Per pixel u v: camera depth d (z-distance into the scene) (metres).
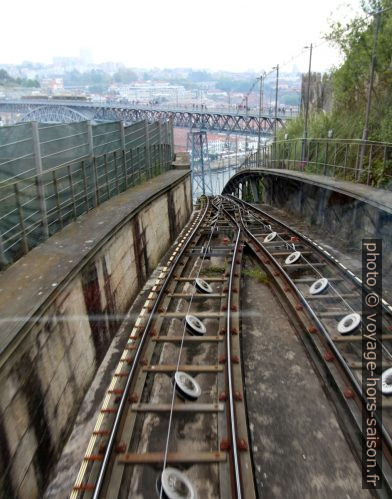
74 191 8.05
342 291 8.23
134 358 6.00
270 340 6.99
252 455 4.71
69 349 5.41
